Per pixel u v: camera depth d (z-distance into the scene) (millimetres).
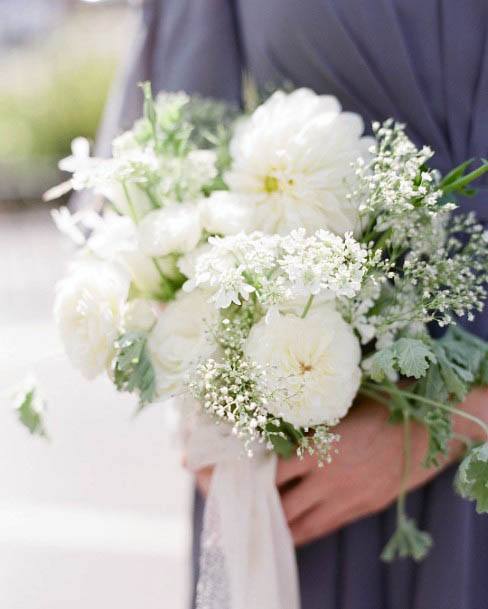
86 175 757
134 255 750
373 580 877
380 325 731
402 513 821
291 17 867
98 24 9375
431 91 843
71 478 2568
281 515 797
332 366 699
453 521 840
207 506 818
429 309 771
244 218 738
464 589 844
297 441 765
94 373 729
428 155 704
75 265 785
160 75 1031
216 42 994
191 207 756
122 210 778
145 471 2600
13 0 9305
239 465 792
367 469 789
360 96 872
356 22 840
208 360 688
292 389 693
